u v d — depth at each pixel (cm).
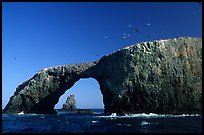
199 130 3838
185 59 7869
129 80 7706
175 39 8094
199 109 7444
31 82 10144
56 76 10181
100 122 5300
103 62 8950
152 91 7519
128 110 7588
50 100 10212
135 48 8044
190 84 7612
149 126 4391
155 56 7850
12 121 6128
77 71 9969
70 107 14638
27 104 9950
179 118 5972
